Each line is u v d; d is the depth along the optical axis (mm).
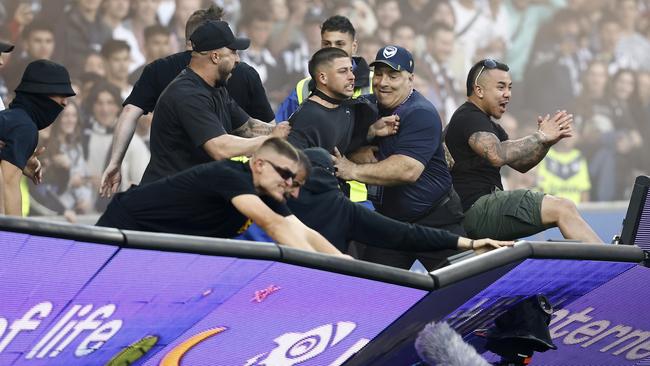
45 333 14859
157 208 17172
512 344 18828
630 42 50656
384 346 18156
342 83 20578
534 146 23031
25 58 39375
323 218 18438
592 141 49625
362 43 45156
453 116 23797
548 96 49469
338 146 21203
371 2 45188
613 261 18875
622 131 50094
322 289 16188
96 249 14172
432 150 22000
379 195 22609
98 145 39031
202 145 19391
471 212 23234
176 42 40938
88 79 39469
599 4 50188
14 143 18281
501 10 48375
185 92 19547
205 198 16953
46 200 38000
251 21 42562
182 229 17344
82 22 39750
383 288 16484
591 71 50062
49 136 38281
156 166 20000
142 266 14719
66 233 13789
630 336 21656
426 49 46531
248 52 42688
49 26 39562
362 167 21500
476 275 17156
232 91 23062
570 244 18234
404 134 21859
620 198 49875
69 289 14508
